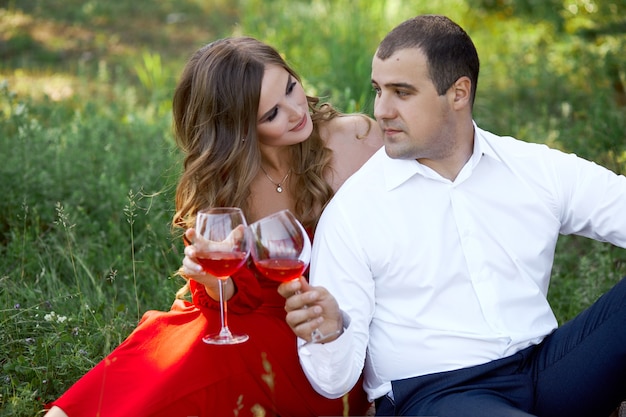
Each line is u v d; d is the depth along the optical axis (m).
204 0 12.06
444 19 2.81
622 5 7.57
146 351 3.04
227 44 3.26
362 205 2.88
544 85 7.21
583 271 4.23
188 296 4.07
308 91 6.54
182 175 3.39
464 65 2.77
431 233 2.85
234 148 3.25
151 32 10.73
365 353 2.83
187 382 2.92
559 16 8.28
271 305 3.20
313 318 2.57
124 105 7.29
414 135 2.79
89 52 9.82
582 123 6.01
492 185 2.91
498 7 9.01
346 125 3.58
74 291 4.14
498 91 7.28
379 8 8.73
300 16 8.98
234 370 2.98
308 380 3.02
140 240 4.79
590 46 7.64
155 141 5.89
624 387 2.79
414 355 2.83
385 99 2.79
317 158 3.46
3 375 3.49
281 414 3.07
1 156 5.21
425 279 2.83
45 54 9.60
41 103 7.10
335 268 2.84
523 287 2.89
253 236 2.58
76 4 11.87
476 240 2.85
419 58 2.73
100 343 3.68
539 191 2.94
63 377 3.50
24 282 4.18
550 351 2.87
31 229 4.84
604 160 5.39
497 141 2.96
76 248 4.61
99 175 5.48
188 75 3.33
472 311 2.84
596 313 2.81
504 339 2.80
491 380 2.78
